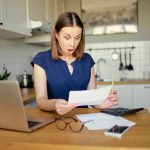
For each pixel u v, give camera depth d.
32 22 2.56
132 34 3.60
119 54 3.62
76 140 0.77
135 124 0.94
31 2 2.60
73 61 1.51
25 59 3.12
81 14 3.72
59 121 1.02
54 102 1.13
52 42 1.45
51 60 1.46
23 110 0.85
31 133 0.86
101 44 3.66
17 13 2.24
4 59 2.60
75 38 1.33
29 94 2.23
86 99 1.07
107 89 1.18
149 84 3.09
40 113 1.19
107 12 3.63
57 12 3.51
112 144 0.72
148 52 3.55
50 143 0.75
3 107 0.89
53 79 1.44
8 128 0.91
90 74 1.56
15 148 0.77
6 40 2.66
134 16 3.57
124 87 3.14
